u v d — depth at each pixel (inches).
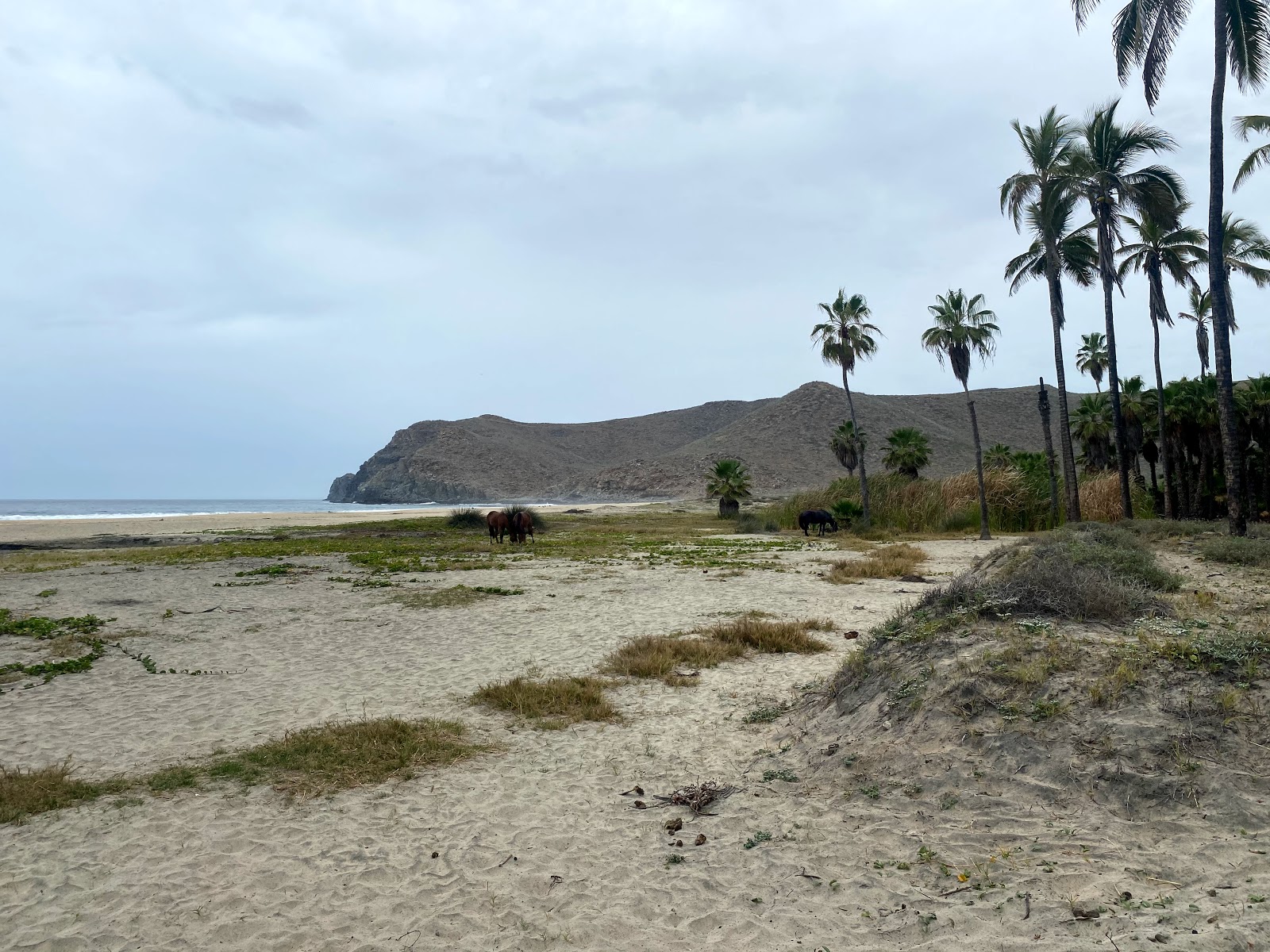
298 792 234.1
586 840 200.8
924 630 285.7
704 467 6939.0
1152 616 268.7
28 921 165.9
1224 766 181.6
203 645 470.6
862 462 1569.9
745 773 244.4
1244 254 1124.5
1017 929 145.9
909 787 206.4
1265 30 631.8
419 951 152.7
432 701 338.3
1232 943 130.6
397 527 2021.4
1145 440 1568.7
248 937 158.7
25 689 370.9
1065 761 195.0
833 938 151.3
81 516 3511.3
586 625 515.2
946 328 1263.5
